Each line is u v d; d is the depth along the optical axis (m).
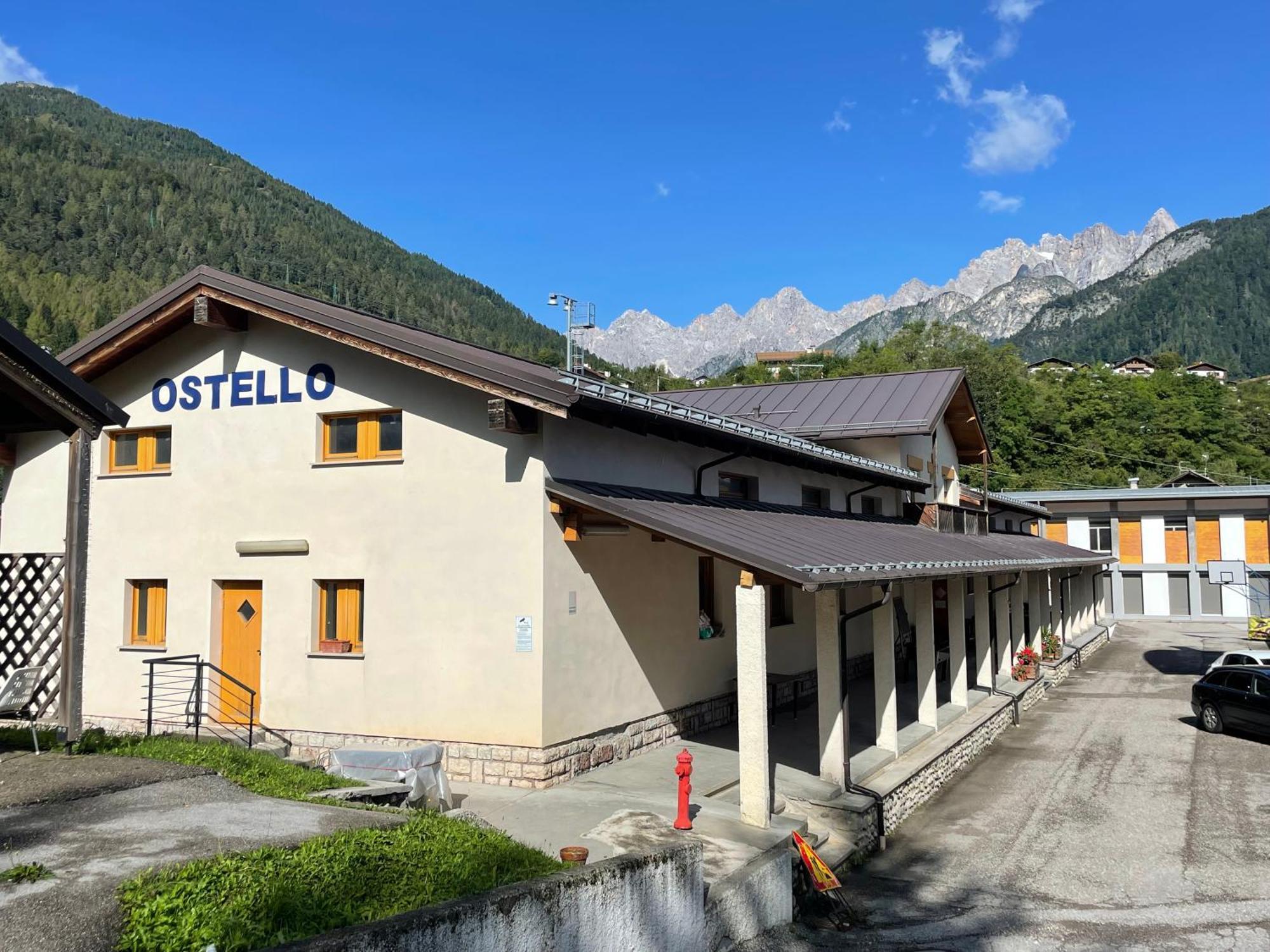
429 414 11.75
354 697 11.90
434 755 9.80
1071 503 48.62
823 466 17.88
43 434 14.59
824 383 25.55
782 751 13.04
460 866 5.75
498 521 11.22
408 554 11.73
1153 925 8.70
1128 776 14.97
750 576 9.47
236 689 12.80
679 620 13.92
